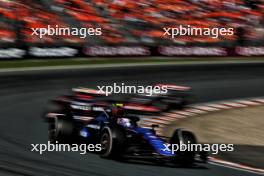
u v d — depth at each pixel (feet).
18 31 422.41
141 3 525.34
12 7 448.65
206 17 545.03
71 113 178.09
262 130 209.56
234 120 226.58
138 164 129.08
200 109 247.70
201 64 405.80
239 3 576.20
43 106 230.07
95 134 140.05
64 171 117.19
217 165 137.90
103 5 503.61
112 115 139.13
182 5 547.08
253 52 477.77
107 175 115.44
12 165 120.57
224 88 315.99
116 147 127.85
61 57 387.96
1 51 359.25
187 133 132.57
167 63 398.01
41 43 406.41
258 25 554.05
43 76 309.42
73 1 487.20
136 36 490.08
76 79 307.58
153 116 223.10
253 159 150.82
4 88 265.75
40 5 466.70
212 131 201.16
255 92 313.53
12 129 176.14
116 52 416.67
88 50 402.31
